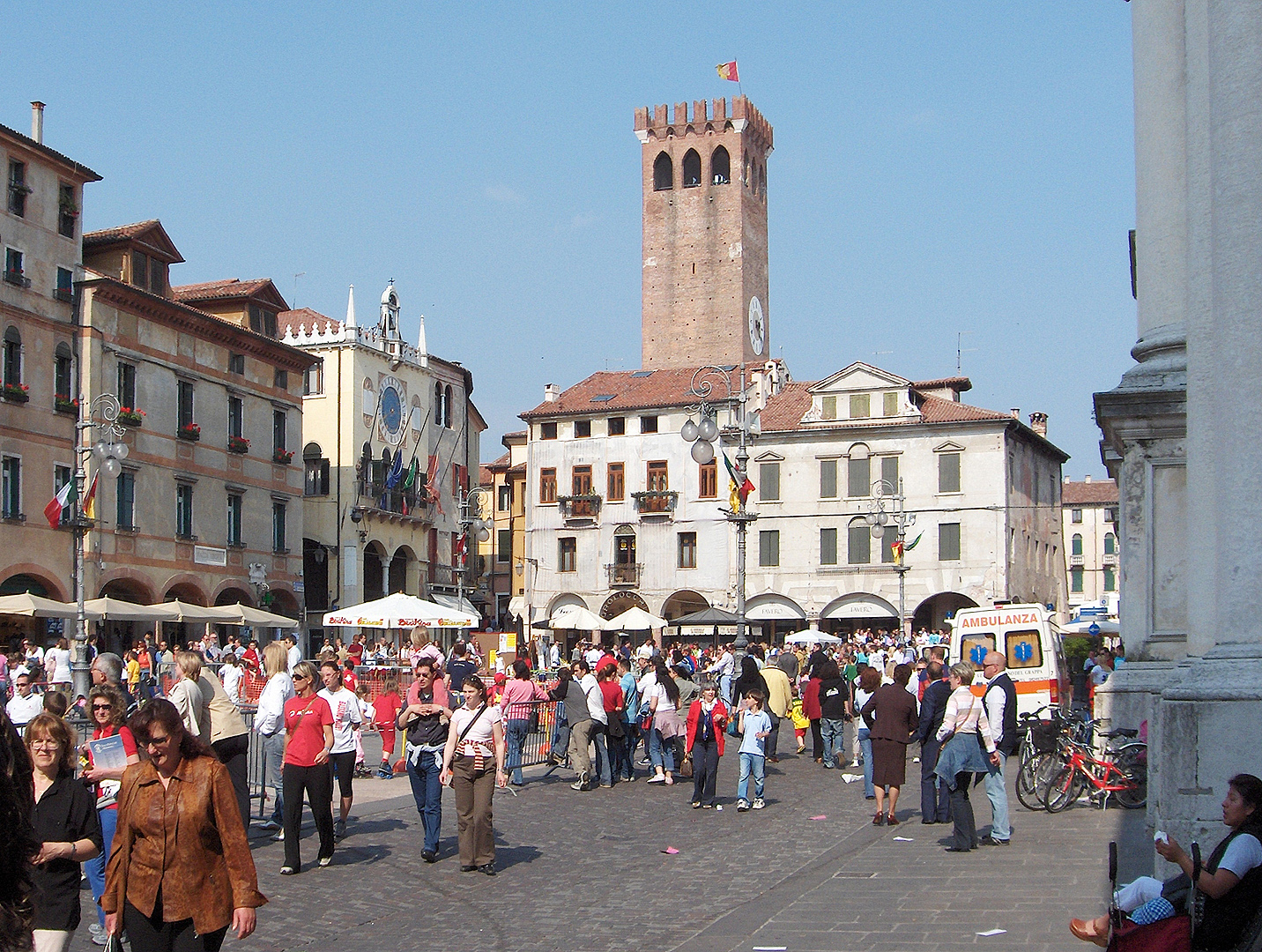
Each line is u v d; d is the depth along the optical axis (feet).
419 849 59.77
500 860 57.52
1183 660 44.29
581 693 84.69
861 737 78.07
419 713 56.95
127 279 180.14
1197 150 41.81
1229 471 37.04
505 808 75.00
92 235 181.98
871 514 189.98
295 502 215.31
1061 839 56.24
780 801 77.56
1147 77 53.26
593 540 267.59
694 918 44.24
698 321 365.61
